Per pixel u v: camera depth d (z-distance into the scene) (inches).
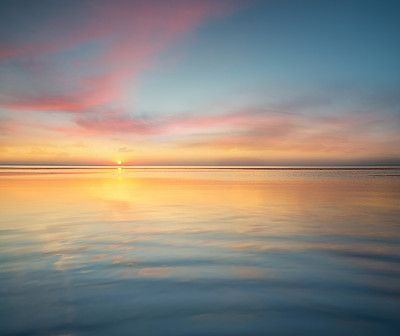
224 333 113.7
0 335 111.7
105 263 193.0
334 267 187.2
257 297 144.2
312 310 131.4
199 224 321.4
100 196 591.2
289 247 232.8
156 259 202.2
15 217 357.7
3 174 1796.3
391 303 137.9
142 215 376.5
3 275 171.0
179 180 1198.3
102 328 117.1
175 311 130.3
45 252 216.7
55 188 777.6
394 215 377.4
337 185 907.4
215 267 186.7
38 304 136.0
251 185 911.0
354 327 117.6
